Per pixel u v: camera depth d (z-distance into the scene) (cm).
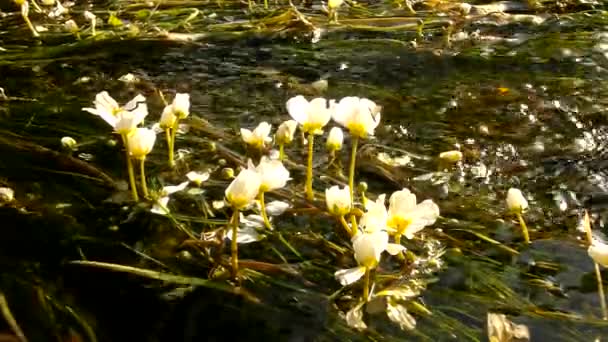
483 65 70
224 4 88
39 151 58
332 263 47
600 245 45
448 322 43
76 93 67
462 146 58
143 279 46
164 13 85
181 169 55
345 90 67
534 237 49
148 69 71
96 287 46
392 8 85
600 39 75
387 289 44
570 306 44
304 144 58
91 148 58
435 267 46
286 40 76
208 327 43
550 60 71
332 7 78
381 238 43
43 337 43
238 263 46
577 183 54
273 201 51
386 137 59
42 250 48
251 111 63
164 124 54
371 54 73
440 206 52
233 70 70
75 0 91
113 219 50
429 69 70
